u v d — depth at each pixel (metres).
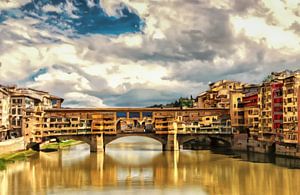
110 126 194.88
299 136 142.12
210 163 144.75
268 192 93.69
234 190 96.50
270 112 164.75
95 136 192.12
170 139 194.38
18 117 189.12
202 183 106.06
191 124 198.12
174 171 127.31
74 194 93.44
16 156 158.00
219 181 108.12
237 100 195.50
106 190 98.00
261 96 173.38
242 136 190.25
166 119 194.88
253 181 106.94
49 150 195.00
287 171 121.25
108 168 135.38
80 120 193.75
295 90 145.00
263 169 126.12
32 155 168.50
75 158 163.25
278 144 158.25
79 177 116.69
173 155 174.12
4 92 178.38
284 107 152.00
